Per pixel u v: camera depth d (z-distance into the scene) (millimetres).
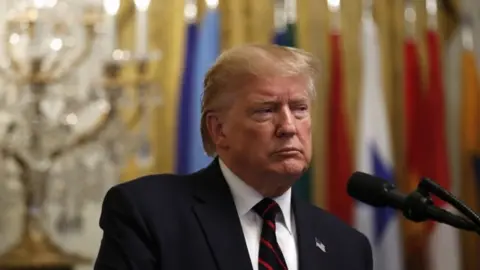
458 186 7113
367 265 2959
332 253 2809
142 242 2428
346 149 6664
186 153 6375
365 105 6680
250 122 2562
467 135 7102
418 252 6867
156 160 6488
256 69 2570
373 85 6746
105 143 6332
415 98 6922
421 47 7125
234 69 2623
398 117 7039
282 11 6980
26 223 6316
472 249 7043
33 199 6332
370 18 7047
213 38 6562
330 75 6820
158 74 6625
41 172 6324
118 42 6660
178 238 2500
